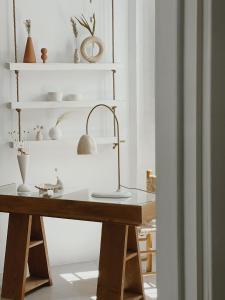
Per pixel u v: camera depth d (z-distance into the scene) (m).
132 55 5.71
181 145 0.79
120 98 5.75
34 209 4.54
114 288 4.20
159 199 0.84
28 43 5.29
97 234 5.83
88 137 4.82
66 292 4.82
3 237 5.47
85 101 5.51
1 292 4.73
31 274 5.09
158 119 0.83
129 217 4.10
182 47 0.78
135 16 5.65
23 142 5.32
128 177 5.84
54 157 5.60
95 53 5.61
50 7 5.46
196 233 0.77
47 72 5.51
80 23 5.48
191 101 0.77
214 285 0.76
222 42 0.75
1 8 5.27
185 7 0.78
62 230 5.67
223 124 0.76
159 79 0.83
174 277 0.81
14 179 5.45
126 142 5.81
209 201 0.76
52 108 5.54
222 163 0.76
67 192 4.75
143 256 5.64
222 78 0.75
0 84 5.33
